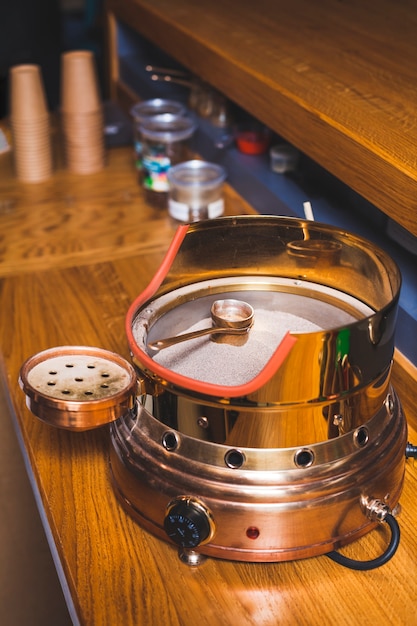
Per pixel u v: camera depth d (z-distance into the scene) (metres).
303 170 1.77
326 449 0.94
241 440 0.93
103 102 2.45
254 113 1.54
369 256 1.03
